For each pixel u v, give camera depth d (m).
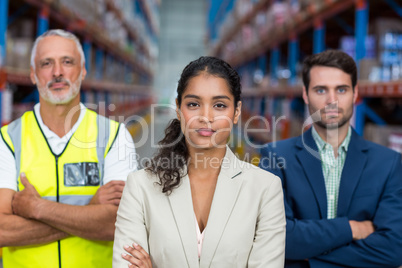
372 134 3.11
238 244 1.15
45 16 4.03
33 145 1.57
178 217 1.18
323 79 1.59
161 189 1.22
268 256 1.17
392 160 1.60
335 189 1.62
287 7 5.32
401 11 3.79
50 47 1.61
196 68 1.18
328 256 1.52
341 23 4.86
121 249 1.18
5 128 1.59
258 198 1.21
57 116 1.59
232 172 1.22
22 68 3.42
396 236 1.48
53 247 1.52
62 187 1.55
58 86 1.58
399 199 1.54
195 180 1.24
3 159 1.54
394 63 3.05
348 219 1.55
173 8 23.36
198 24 23.45
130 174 1.28
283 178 1.64
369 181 1.58
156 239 1.17
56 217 1.45
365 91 2.95
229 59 11.12
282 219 1.24
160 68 22.58
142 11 13.62
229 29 10.28
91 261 1.56
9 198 1.51
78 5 5.09
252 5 7.30
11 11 4.39
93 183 1.58
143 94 16.78
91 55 6.39
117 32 8.26
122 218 1.23
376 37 3.14
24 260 1.53
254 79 8.57
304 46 6.53
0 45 3.10
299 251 1.51
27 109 3.83
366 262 1.49
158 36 22.36
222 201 1.19
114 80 9.20
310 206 1.58
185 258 1.15
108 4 7.10
